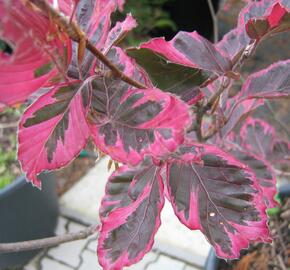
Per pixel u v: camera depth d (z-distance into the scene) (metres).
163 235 0.50
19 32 0.12
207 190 0.22
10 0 0.12
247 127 0.35
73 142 0.18
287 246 0.37
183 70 0.21
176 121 0.17
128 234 0.23
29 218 0.46
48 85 0.18
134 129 0.17
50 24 0.14
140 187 0.23
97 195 0.54
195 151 0.21
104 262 0.22
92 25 0.18
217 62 0.21
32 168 0.18
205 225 0.22
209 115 0.26
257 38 0.19
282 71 0.24
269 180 0.29
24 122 0.17
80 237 0.27
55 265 0.48
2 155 0.51
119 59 0.21
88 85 0.18
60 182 0.56
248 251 0.36
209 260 0.34
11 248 0.25
